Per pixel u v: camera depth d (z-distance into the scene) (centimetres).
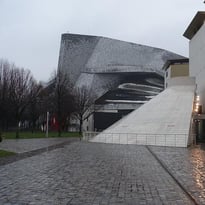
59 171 1527
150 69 13212
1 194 1004
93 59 12875
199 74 5103
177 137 3775
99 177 1361
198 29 5597
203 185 1177
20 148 3000
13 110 6334
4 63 6906
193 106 4534
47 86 8369
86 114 9400
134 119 4581
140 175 1430
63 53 12781
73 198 957
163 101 4806
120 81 12812
